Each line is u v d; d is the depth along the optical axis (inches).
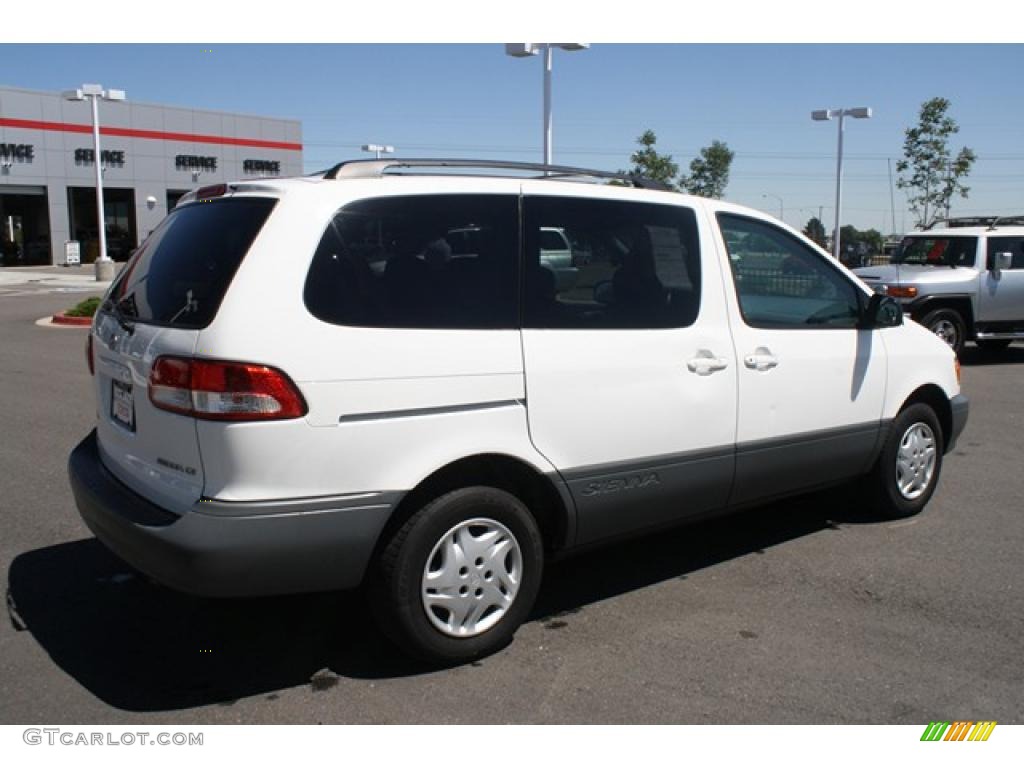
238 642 157.8
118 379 152.6
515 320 150.2
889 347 212.2
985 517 229.1
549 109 681.6
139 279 155.9
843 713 135.9
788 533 216.2
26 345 562.9
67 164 1614.2
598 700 139.1
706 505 179.0
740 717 134.6
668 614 170.1
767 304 187.6
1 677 145.2
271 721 133.1
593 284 160.2
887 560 198.2
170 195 1772.9
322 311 133.0
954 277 500.1
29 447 291.9
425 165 152.3
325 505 132.0
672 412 168.2
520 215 153.5
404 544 140.3
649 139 1083.3
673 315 169.9
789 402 188.7
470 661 150.3
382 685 143.3
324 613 169.3
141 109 1704.0
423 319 141.1
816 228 1188.5
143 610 170.6
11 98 1529.3
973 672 148.3
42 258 1644.9
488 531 149.0
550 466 153.8
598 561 197.8
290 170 1974.7
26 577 185.3
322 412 131.0
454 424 142.4
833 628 164.1
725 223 183.3
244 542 127.6
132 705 137.4
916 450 224.8
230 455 127.3
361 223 139.3
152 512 135.2
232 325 127.8
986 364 520.7
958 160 952.9
